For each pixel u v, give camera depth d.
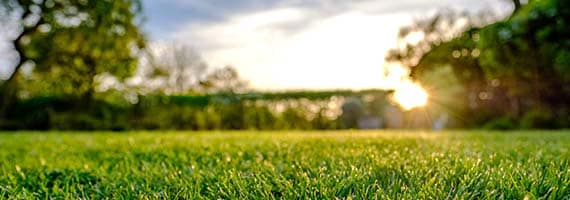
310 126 20.78
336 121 21.30
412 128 23.30
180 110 20.23
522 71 16.00
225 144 5.61
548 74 15.80
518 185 1.97
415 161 3.08
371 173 2.49
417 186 2.09
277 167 3.06
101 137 9.16
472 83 21.30
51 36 22.75
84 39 23.47
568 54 13.38
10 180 2.90
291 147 4.79
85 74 23.27
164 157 4.28
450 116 22.02
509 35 15.32
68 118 19.20
